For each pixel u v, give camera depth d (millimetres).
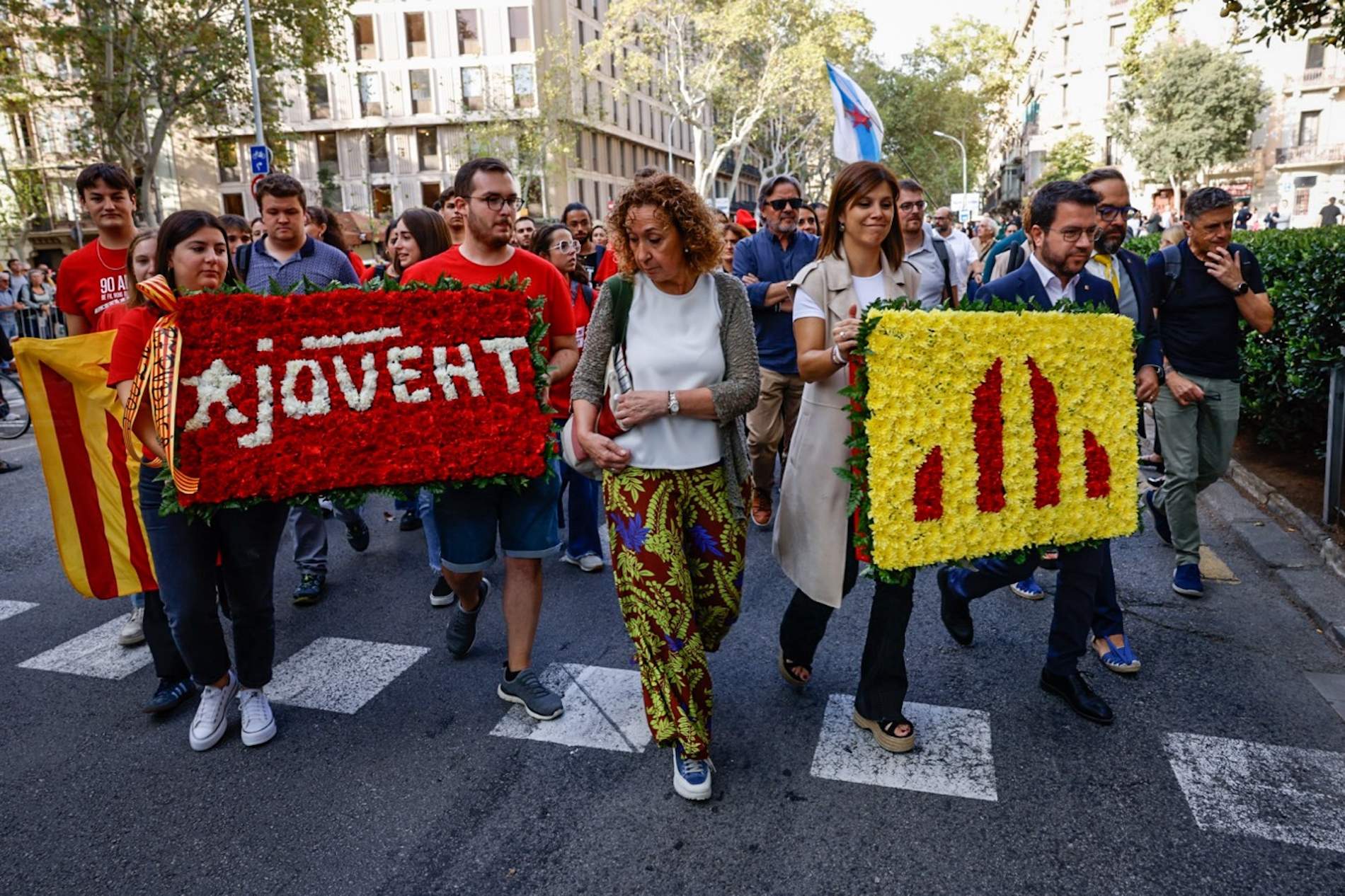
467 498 3742
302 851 2955
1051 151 51594
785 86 40188
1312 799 3055
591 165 52750
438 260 3992
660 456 3113
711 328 3156
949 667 4082
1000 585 3982
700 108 44250
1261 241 8773
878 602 3355
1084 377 3447
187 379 3289
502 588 5254
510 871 2822
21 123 38250
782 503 3541
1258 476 6676
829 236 3385
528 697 3768
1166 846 2842
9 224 37969
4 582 5664
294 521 5070
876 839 2908
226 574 3490
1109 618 4031
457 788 3271
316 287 3498
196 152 45188
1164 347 4789
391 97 46844
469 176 3867
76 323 4777
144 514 3404
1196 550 4816
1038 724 3576
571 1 49094
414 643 4531
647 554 3086
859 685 3625
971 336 3193
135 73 26078
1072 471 3424
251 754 3547
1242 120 40156
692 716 3121
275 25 27703
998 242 5758
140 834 3066
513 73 46469
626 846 2918
